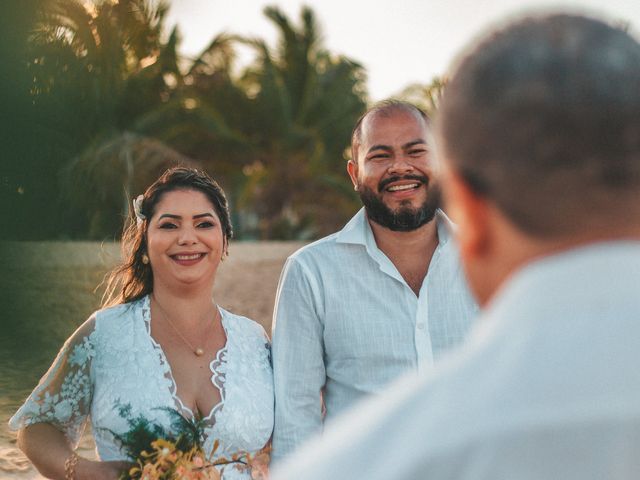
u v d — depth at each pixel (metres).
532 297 0.71
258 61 25.33
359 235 2.93
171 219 2.84
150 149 17.05
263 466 2.86
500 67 0.74
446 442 0.68
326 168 25.89
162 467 2.56
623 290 0.69
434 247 2.95
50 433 2.80
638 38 0.74
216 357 2.88
